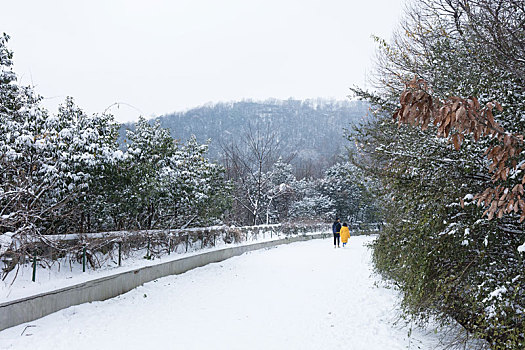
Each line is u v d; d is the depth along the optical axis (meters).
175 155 17.31
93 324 7.57
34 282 8.34
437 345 6.00
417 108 3.04
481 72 6.41
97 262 10.82
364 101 9.16
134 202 13.84
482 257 5.05
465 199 5.38
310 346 6.57
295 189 50.50
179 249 15.89
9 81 11.94
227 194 22.56
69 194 10.48
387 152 6.79
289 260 18.27
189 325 7.83
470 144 5.49
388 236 7.64
